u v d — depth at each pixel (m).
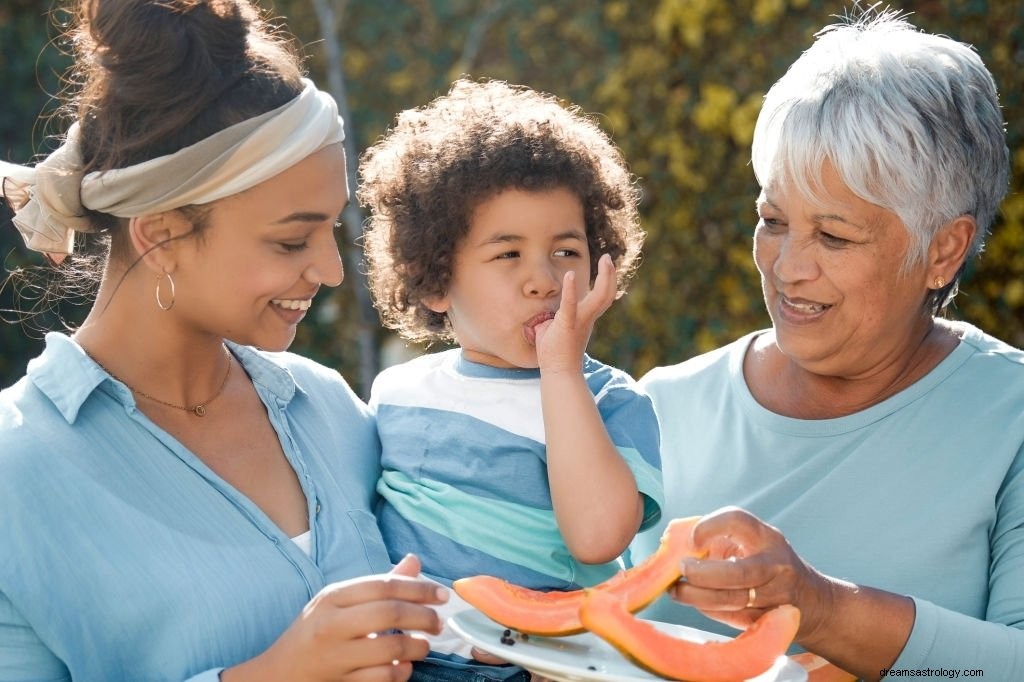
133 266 2.71
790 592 2.50
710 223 7.00
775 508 3.36
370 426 3.30
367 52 7.58
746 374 3.58
